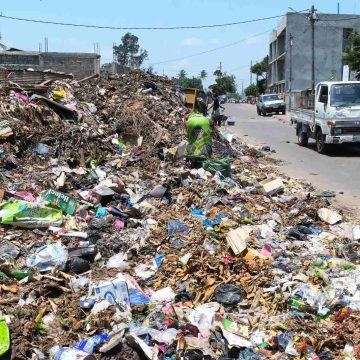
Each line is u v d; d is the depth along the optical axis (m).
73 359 4.30
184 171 10.54
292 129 28.19
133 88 18.72
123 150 12.84
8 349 4.38
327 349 4.58
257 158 16.25
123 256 6.57
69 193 9.02
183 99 20.06
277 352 4.56
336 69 61.31
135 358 4.35
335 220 8.42
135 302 5.36
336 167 14.77
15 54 35.09
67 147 11.41
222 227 7.63
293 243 7.34
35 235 7.00
